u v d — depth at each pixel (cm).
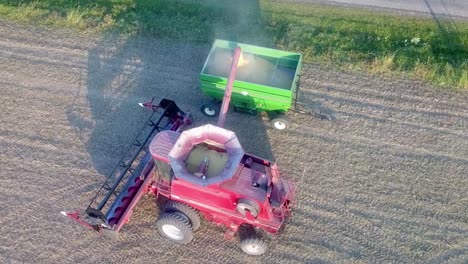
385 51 1914
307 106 1725
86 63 1842
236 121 1673
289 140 1631
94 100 1720
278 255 1376
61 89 1748
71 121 1655
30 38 1930
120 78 1795
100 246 1377
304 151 1603
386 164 1577
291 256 1375
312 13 2095
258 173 1293
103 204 1333
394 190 1516
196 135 1279
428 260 1374
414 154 1605
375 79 1822
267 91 1537
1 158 1548
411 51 1917
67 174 1518
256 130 1655
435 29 2030
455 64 1875
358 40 1969
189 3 2131
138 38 1945
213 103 1672
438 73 1831
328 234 1419
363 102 1745
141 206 1462
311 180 1530
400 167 1570
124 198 1352
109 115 1677
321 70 1845
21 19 2002
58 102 1709
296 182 1523
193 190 1271
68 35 1945
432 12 2111
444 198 1502
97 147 1588
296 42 1936
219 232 1417
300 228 1428
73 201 1459
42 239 1381
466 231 1434
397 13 2105
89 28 1975
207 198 1282
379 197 1500
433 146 1627
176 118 1573
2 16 2009
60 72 1806
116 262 1350
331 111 1712
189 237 1337
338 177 1541
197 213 1346
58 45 1905
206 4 2128
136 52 1891
